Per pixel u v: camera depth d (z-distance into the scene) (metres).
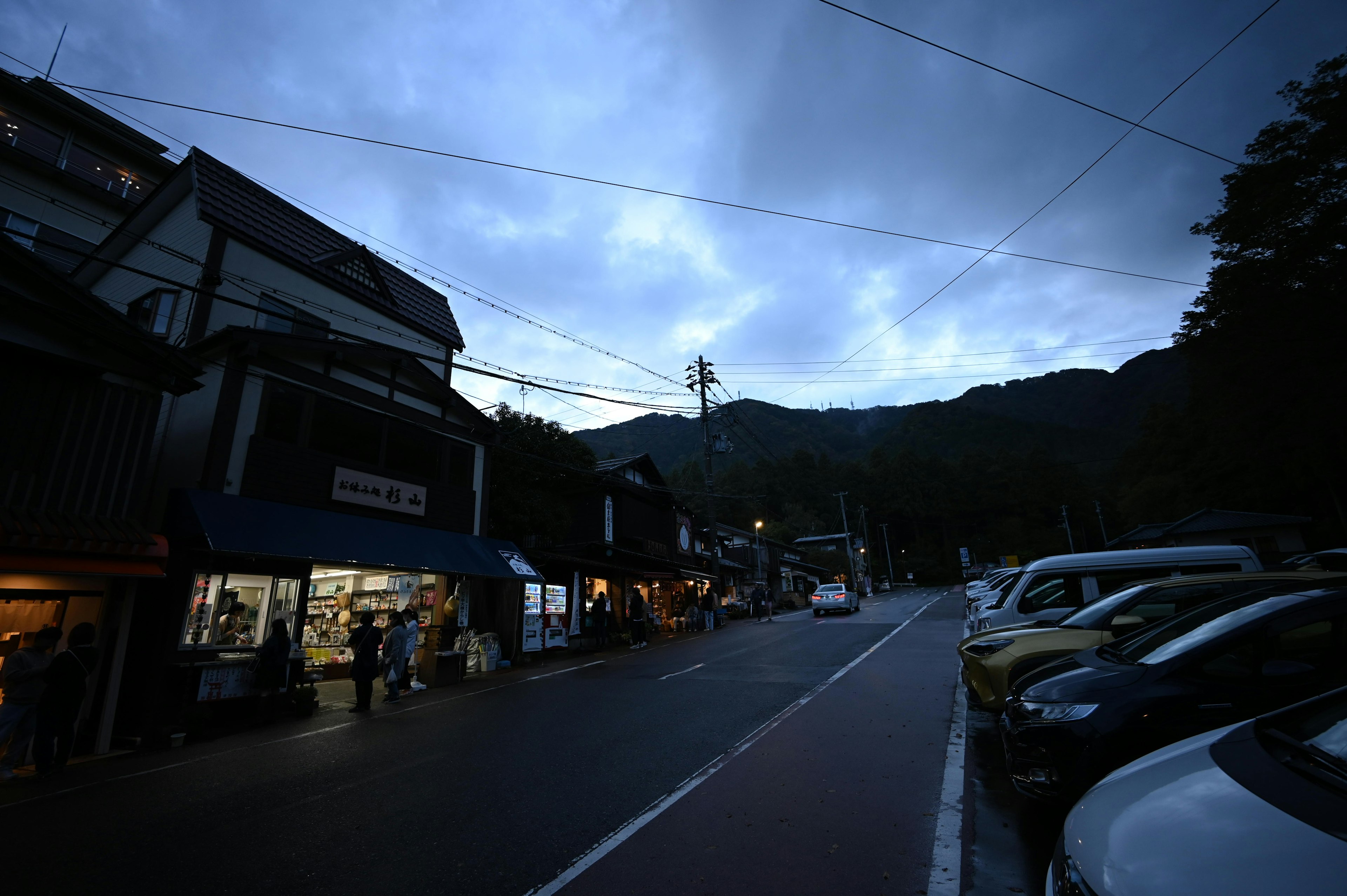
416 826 5.13
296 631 11.39
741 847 4.52
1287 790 2.26
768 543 52.59
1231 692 4.11
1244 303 20.89
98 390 9.05
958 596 45.97
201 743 8.81
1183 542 38.72
